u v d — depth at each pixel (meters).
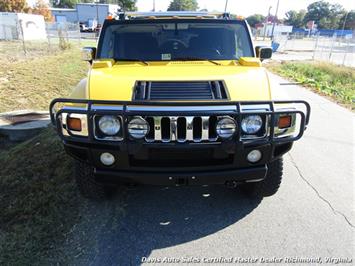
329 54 24.89
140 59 3.67
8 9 43.72
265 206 3.43
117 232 2.99
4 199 3.52
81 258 2.67
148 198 3.58
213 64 3.53
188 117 2.48
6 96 8.04
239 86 2.82
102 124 2.54
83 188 3.29
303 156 4.77
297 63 17.98
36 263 2.61
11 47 20.84
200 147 2.54
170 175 2.65
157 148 2.59
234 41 3.82
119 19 3.88
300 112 2.67
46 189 3.68
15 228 3.03
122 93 2.71
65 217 3.20
